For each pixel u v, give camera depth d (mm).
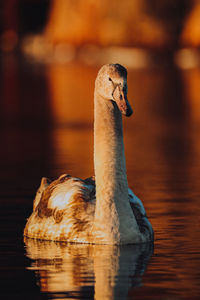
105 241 10133
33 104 39719
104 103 10188
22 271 8945
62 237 10414
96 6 80688
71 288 8227
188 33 76188
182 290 8086
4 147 23688
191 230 11266
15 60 86812
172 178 17109
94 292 8047
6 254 9820
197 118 32375
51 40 87062
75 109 36531
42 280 8531
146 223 10547
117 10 79250
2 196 14852
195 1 76125
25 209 13320
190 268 9016
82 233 10258
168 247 10125
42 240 10609
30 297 7926
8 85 53531
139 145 23969
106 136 10164
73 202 10492
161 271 8867
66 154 21578
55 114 34344
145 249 10016
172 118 32531
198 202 13820
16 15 95812
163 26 76938
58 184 10906
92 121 31297
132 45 78500
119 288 8188
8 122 31578
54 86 51750
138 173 18062
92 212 10375
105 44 80188
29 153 22078
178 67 72062
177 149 22859
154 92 46156
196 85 50594
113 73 9883
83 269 8992
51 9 88750
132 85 51719
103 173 10133
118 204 10156
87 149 22688
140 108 37156
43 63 81438
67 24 84062
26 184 16422
